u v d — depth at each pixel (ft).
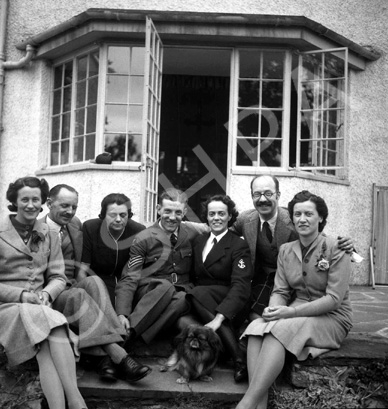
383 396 10.82
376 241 23.85
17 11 24.67
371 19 24.39
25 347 10.80
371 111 24.16
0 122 24.32
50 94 24.73
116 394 11.05
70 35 22.61
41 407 10.87
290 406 10.84
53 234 12.53
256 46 22.68
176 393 11.01
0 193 24.36
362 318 15.30
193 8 23.44
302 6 23.68
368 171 24.07
